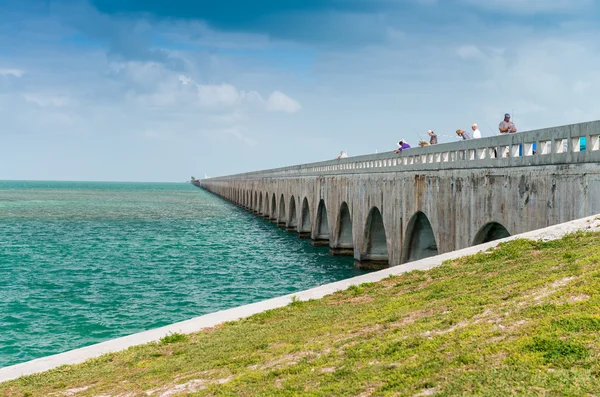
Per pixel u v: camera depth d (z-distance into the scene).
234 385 13.73
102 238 78.00
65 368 18.56
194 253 64.50
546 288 14.88
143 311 36.69
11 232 83.25
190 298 40.56
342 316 18.84
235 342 18.50
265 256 62.28
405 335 14.44
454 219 31.72
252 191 137.88
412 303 17.98
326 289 24.22
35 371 18.66
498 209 26.95
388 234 43.50
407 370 11.84
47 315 35.53
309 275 49.91
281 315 21.41
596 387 9.48
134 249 67.19
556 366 10.44
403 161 40.84
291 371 13.89
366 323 16.88
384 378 11.82
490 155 28.56
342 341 15.48
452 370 11.25
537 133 24.19
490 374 10.51
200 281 47.19
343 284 24.44
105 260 58.56
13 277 48.50
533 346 11.30
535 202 24.02
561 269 16.30
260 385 13.37
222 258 60.69
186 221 109.44
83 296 41.09
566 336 11.43
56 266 54.56
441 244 33.53
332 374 12.84
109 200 190.25
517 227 25.39
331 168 64.81
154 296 41.22
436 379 11.00
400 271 23.98
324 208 72.25
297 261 58.38
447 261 23.14
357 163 54.12
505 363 10.90
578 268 15.60
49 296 41.03
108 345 21.02
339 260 58.91
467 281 18.86
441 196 33.47
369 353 13.74
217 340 19.23
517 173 25.36
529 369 10.45
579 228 20.11
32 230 86.62
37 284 45.50
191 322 22.53
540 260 18.48
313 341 16.47
